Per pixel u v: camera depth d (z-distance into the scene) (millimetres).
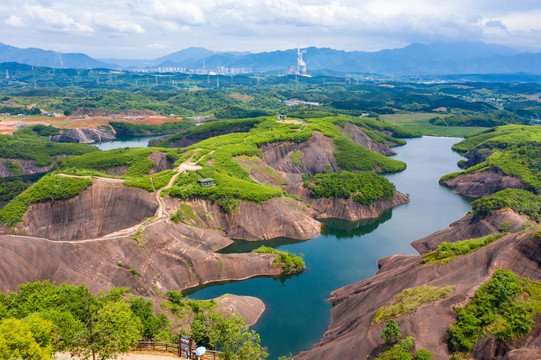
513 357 48375
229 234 125875
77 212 121062
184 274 94562
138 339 51031
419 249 115938
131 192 126000
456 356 52031
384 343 57219
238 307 81000
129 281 83438
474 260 66875
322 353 63562
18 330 39906
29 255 72812
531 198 129500
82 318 53875
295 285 95500
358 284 87938
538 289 56500
